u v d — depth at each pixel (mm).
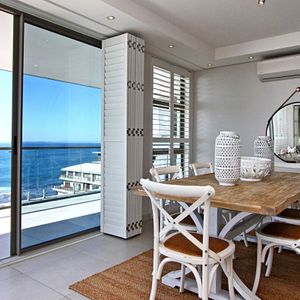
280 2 3031
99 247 3123
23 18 2857
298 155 4297
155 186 1692
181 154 5078
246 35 3992
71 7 2816
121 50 3402
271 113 4543
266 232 2141
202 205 1856
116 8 2863
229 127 4965
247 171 2490
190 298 2100
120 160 3420
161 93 4582
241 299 2008
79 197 3529
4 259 2758
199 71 5293
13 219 2867
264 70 4328
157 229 1869
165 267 2611
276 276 2469
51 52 3176
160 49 4105
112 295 2133
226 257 1763
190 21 3535
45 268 2582
